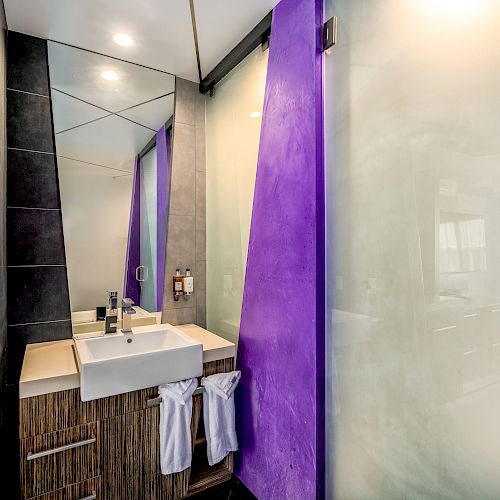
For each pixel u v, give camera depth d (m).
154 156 2.26
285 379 1.58
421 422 1.11
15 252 1.84
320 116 1.45
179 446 1.60
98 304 2.07
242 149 2.01
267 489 1.69
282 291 1.61
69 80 1.99
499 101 0.91
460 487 1.01
